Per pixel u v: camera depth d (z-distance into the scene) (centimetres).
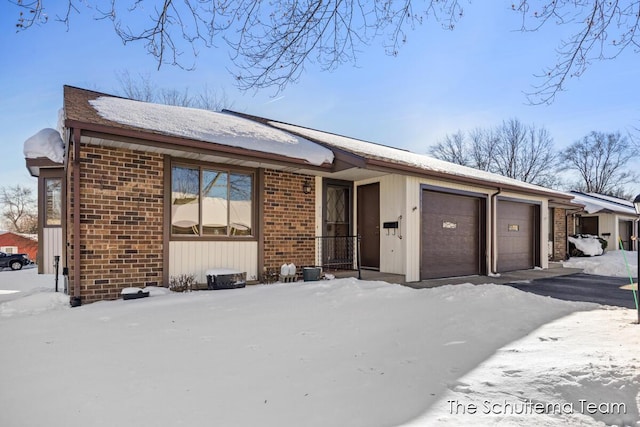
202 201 743
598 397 262
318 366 327
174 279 695
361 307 541
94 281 616
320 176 925
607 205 1956
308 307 543
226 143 691
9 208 3450
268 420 236
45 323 467
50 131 935
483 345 375
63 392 274
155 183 678
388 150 1188
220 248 758
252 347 377
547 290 916
